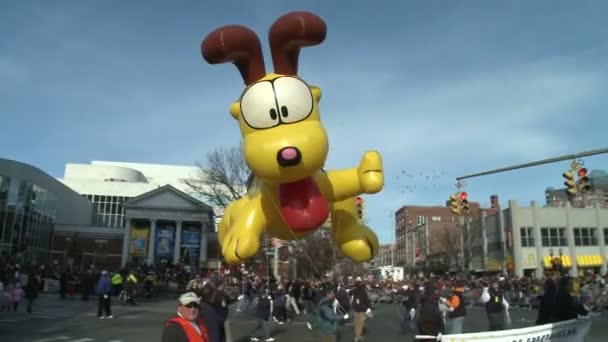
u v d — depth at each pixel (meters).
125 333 13.48
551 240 49.09
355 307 13.35
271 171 7.05
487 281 27.34
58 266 47.72
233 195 34.84
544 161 16.17
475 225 58.34
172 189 60.31
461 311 10.52
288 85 7.33
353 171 8.01
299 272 36.81
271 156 6.96
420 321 8.94
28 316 17.34
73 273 27.92
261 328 13.23
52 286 31.05
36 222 51.97
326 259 27.06
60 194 62.38
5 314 17.72
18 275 22.08
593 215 50.19
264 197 7.73
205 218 60.53
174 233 60.66
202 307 7.03
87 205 77.62
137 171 95.50
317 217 7.48
